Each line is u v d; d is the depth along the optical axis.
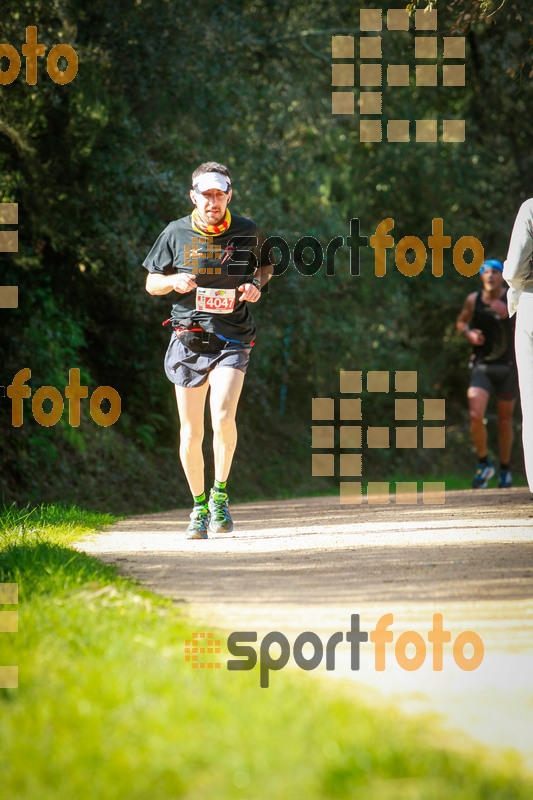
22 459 24.67
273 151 35.75
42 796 3.71
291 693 4.92
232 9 32.22
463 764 3.95
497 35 42.94
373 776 3.83
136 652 5.63
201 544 11.47
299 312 36.50
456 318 48.91
